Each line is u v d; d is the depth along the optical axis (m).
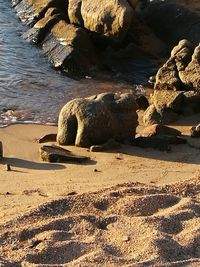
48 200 22.69
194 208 21.39
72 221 20.14
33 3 64.19
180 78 41.72
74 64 50.81
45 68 50.88
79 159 29.80
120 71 51.53
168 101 39.00
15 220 20.45
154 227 19.78
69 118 33.03
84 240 19.02
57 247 18.44
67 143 33.03
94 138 32.34
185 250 18.62
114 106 33.41
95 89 46.69
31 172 28.22
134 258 17.98
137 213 21.17
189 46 44.28
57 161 29.84
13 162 29.97
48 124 37.69
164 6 58.91
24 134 35.31
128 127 33.31
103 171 28.22
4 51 54.16
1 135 34.72
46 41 55.59
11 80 46.75
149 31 57.50
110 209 21.44
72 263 17.59
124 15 50.81
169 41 56.97
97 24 52.62
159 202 21.89
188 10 57.88
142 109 41.16
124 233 19.47
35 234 19.45
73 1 55.91
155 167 28.97
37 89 45.31
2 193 24.48
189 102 39.12
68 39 52.41
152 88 47.72
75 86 47.00
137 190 23.00
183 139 32.84
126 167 28.92
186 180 25.38
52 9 58.75
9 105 41.03
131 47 54.50
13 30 60.59
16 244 18.81
